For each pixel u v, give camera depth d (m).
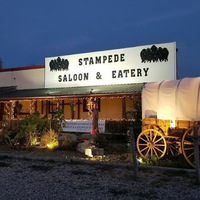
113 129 15.05
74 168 8.05
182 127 8.94
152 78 17.67
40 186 6.09
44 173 7.42
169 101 9.27
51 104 20.98
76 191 5.70
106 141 12.26
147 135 9.50
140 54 18.09
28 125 12.15
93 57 19.48
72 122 16.19
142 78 17.94
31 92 19.80
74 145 11.53
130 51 18.38
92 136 12.52
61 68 20.55
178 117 9.02
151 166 7.88
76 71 20.02
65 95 16.78
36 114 12.95
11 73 22.92
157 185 6.13
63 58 20.53
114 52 18.84
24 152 10.89
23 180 6.65
